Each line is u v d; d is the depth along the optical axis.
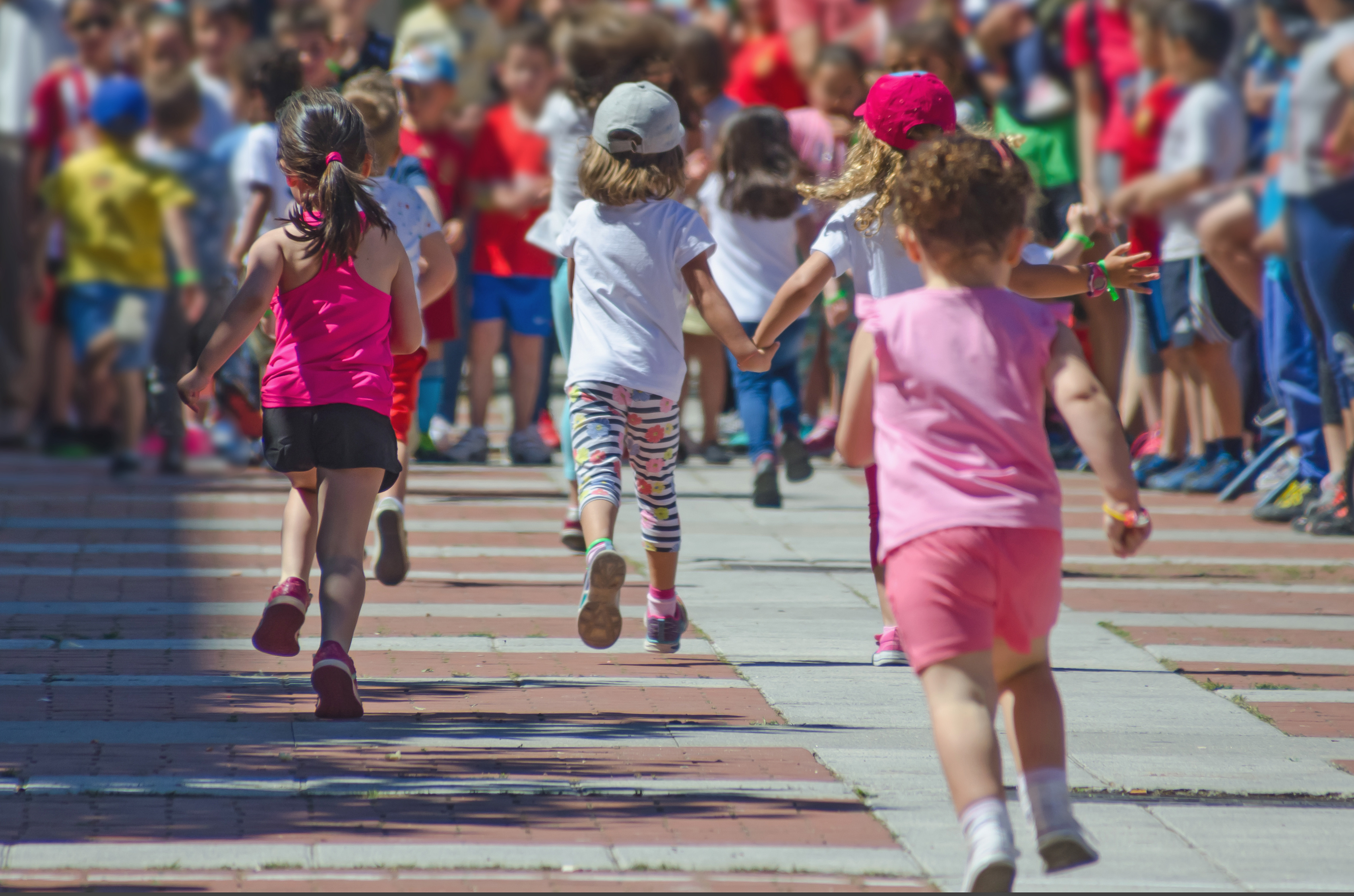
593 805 15.94
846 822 15.57
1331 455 34.50
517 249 42.41
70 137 42.00
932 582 12.78
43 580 27.19
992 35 39.59
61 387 43.69
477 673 21.53
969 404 13.01
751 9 47.25
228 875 13.75
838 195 20.17
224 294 36.28
